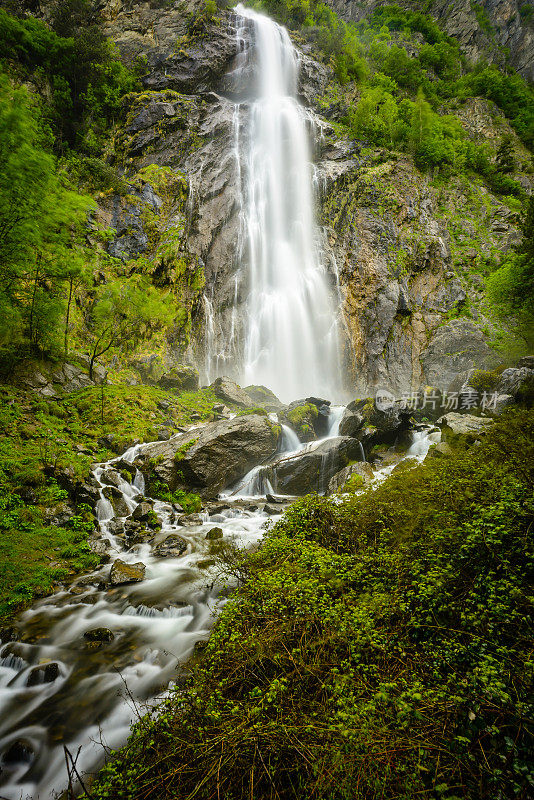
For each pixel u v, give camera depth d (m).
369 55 56.66
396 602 4.14
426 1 76.88
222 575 7.73
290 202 37.91
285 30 48.50
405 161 42.66
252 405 21.89
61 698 5.17
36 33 33.75
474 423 12.92
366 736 2.64
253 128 37.31
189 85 39.09
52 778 4.22
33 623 6.71
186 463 12.63
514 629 3.46
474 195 43.72
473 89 61.97
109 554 9.16
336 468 14.30
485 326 33.00
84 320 20.91
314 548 5.92
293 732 2.91
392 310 35.34
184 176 32.12
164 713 3.55
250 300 32.94
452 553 4.45
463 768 2.52
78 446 12.95
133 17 42.78
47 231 14.38
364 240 37.53
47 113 30.97
